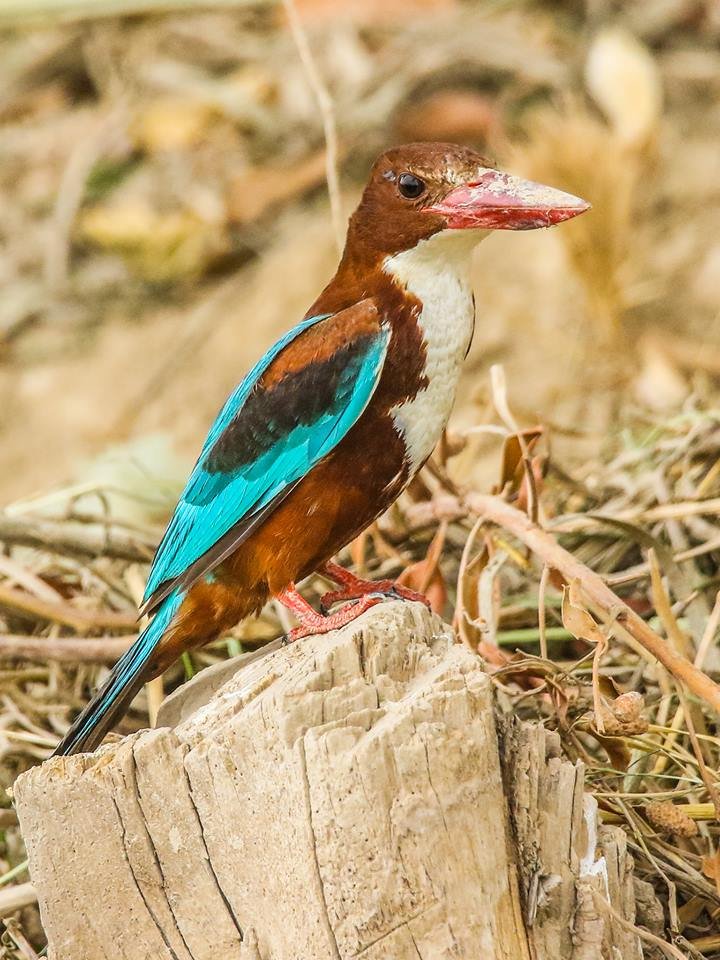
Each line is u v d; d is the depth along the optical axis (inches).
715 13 645.9
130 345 589.0
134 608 374.0
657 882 274.2
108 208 626.2
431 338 291.7
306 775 217.3
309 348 290.7
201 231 612.7
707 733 309.7
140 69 669.9
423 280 294.0
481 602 319.9
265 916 230.2
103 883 237.9
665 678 311.7
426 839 216.2
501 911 218.7
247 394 296.4
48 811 236.8
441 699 217.5
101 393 571.8
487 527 335.9
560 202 286.0
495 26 648.4
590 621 261.1
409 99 629.0
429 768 215.8
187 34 676.7
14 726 342.3
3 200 645.3
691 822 266.1
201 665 346.9
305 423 288.7
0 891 287.9
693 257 550.0
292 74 647.8
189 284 613.3
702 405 429.4
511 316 543.8
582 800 230.2
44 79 687.1
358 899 217.9
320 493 291.4
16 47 698.8
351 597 310.0
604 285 502.0
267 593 297.4
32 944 297.3
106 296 613.0
